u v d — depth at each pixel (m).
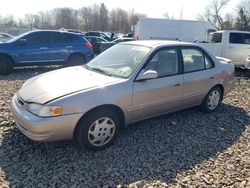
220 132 4.87
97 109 3.89
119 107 4.09
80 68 4.90
